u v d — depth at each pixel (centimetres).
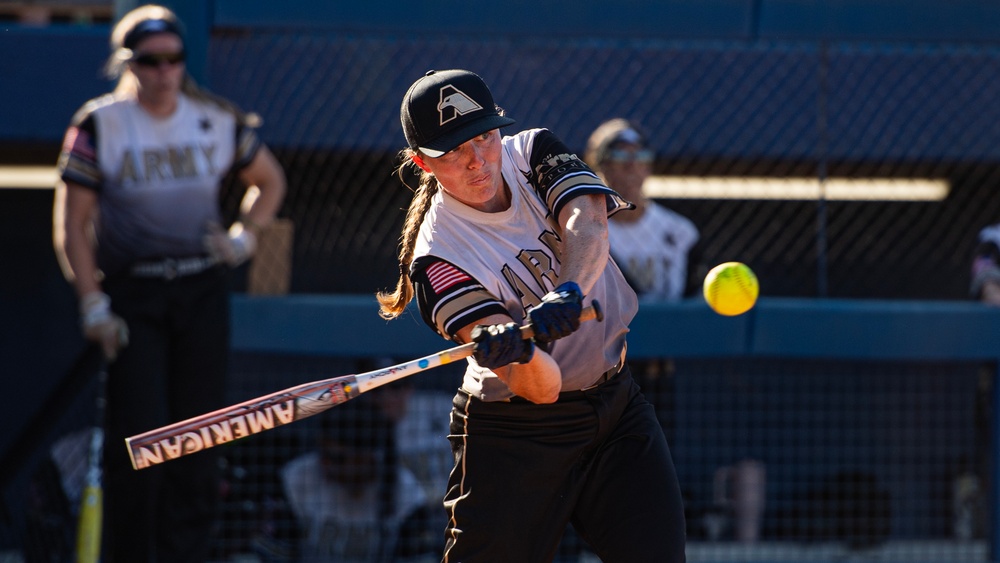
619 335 1013
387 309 1054
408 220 1000
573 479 995
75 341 2341
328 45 1923
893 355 1834
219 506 1662
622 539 966
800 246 2280
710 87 1980
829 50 1991
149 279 1534
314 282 2123
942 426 1956
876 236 2300
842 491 1912
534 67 1955
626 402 1011
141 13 1550
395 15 1928
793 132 1989
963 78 2006
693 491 1941
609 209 953
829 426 1970
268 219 1656
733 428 1975
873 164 2109
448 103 873
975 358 1836
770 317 1816
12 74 1902
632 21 1966
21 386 2322
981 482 1911
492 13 1941
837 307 1827
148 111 1539
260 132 1920
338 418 1828
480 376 989
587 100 1964
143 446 890
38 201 2338
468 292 902
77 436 1847
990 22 2008
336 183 2103
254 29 1902
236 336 1788
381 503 1831
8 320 2320
